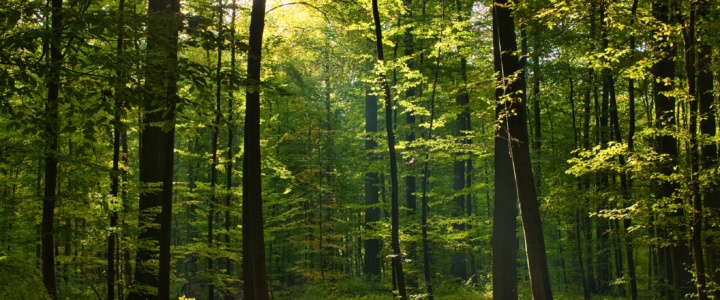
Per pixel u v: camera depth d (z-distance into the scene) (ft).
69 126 18.28
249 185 31.42
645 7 29.78
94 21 16.85
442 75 53.67
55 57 22.74
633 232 38.96
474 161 72.74
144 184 35.47
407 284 56.85
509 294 39.09
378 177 70.95
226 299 59.00
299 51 61.62
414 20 51.65
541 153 56.24
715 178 23.62
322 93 85.20
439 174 83.92
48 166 25.73
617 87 61.31
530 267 30.14
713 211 24.80
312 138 67.46
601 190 41.52
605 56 27.96
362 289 63.00
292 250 87.45
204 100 19.12
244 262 32.01
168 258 28.45
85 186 28.43
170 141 28.78
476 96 51.19
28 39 16.35
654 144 48.29
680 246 36.50
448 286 59.88
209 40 18.49
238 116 53.01
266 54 47.65
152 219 36.37
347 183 79.05
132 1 32.58
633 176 27.17
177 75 17.72
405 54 56.90
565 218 60.75
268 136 72.79
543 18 29.66
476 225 57.67
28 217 34.40
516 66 31.81
